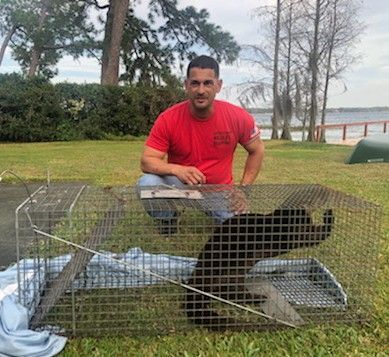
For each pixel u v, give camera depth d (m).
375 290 2.11
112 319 1.87
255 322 1.87
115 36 16.00
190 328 1.85
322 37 15.92
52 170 6.39
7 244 3.05
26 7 18.58
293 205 2.03
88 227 2.06
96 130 13.73
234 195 2.15
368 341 1.75
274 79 16.31
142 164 2.69
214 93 2.57
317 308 1.97
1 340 1.60
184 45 18.83
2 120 12.70
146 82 17.58
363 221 2.09
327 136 18.50
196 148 2.72
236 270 1.96
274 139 15.84
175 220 2.10
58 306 1.88
